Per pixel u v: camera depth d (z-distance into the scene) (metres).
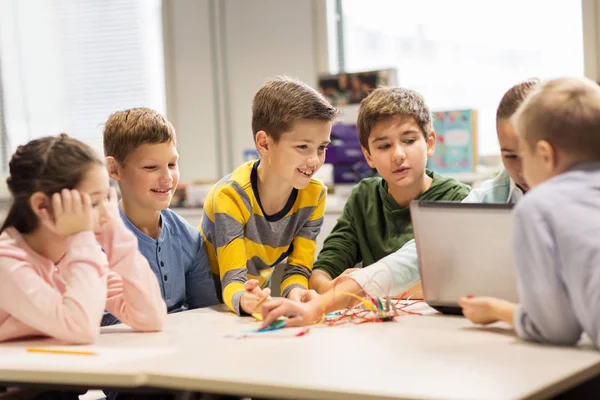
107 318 1.75
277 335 1.32
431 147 2.03
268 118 1.80
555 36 3.64
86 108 4.48
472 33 3.82
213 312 1.68
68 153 1.39
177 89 4.23
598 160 1.19
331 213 3.34
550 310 1.13
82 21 4.47
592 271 1.09
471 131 3.28
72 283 1.35
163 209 1.81
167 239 1.84
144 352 1.22
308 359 1.11
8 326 1.38
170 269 1.82
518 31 3.72
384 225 2.04
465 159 3.30
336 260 2.02
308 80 4.02
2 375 1.15
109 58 4.43
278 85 1.83
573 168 1.19
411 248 1.68
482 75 3.81
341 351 1.16
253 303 1.58
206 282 1.91
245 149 4.13
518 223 1.17
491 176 3.26
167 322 1.55
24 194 1.39
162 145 1.76
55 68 4.54
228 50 4.14
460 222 1.41
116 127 1.79
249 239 1.87
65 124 4.52
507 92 1.67
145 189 1.76
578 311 1.11
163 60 4.28
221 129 4.16
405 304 1.63
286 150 1.79
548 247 1.13
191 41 4.19
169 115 4.25
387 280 1.60
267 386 0.98
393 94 1.94
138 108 1.83
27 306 1.34
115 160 1.79
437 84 3.91
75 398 1.61
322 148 1.82
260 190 1.87
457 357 1.09
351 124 3.40
